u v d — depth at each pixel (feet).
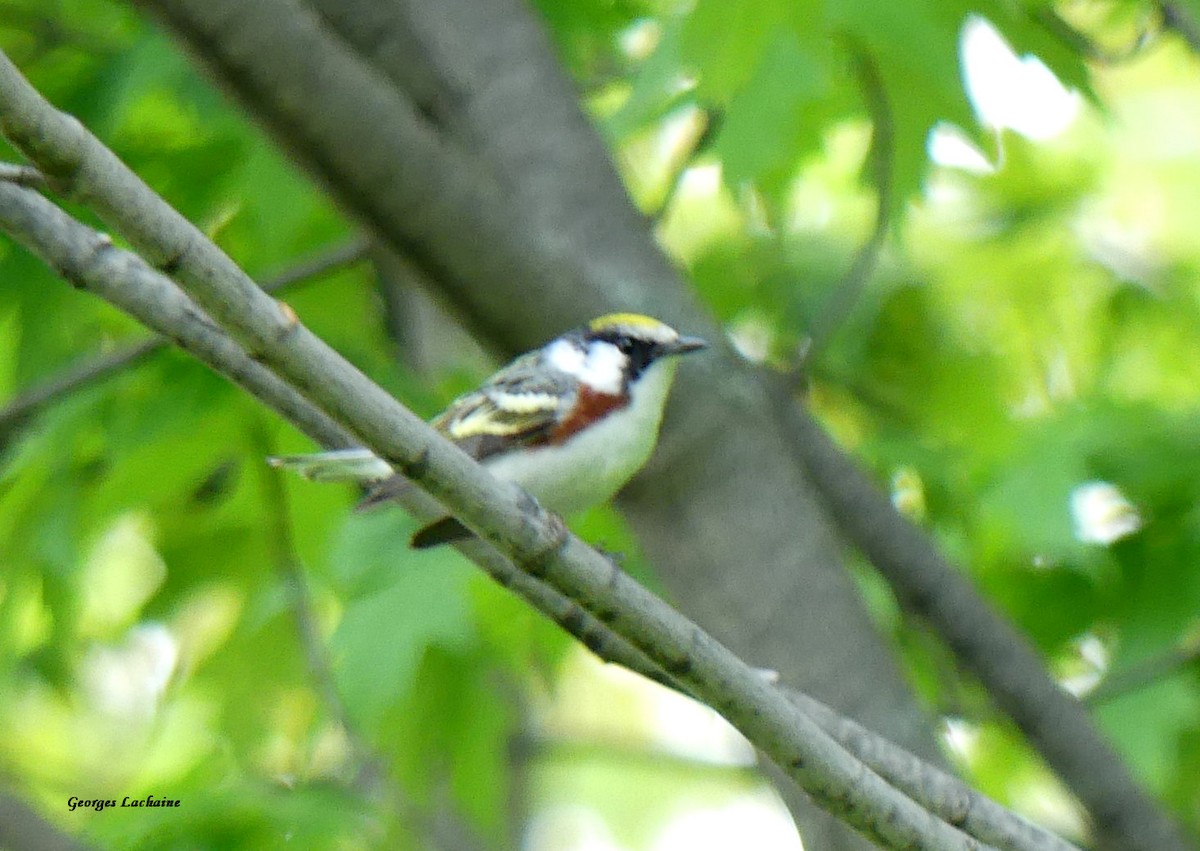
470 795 41.11
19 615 41.09
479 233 29.32
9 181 18.17
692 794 65.98
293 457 26.04
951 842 23.45
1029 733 35.12
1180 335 50.62
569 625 25.11
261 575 42.09
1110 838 34.60
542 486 29.48
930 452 43.24
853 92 35.70
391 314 45.01
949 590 35.29
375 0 31.37
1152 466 40.68
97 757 54.75
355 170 28.32
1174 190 54.85
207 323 22.12
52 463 38.58
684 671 21.85
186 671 44.37
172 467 38.52
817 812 30.68
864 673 30.09
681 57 32.17
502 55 31.86
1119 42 46.01
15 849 27.96
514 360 30.73
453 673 40.16
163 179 39.75
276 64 27.12
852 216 51.13
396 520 37.42
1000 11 34.09
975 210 52.80
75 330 41.57
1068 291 51.24
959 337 50.03
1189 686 39.45
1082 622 42.39
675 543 31.09
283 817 33.88
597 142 32.17
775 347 49.16
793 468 31.48
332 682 36.40
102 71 40.27
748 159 32.24
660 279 31.37
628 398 29.76
